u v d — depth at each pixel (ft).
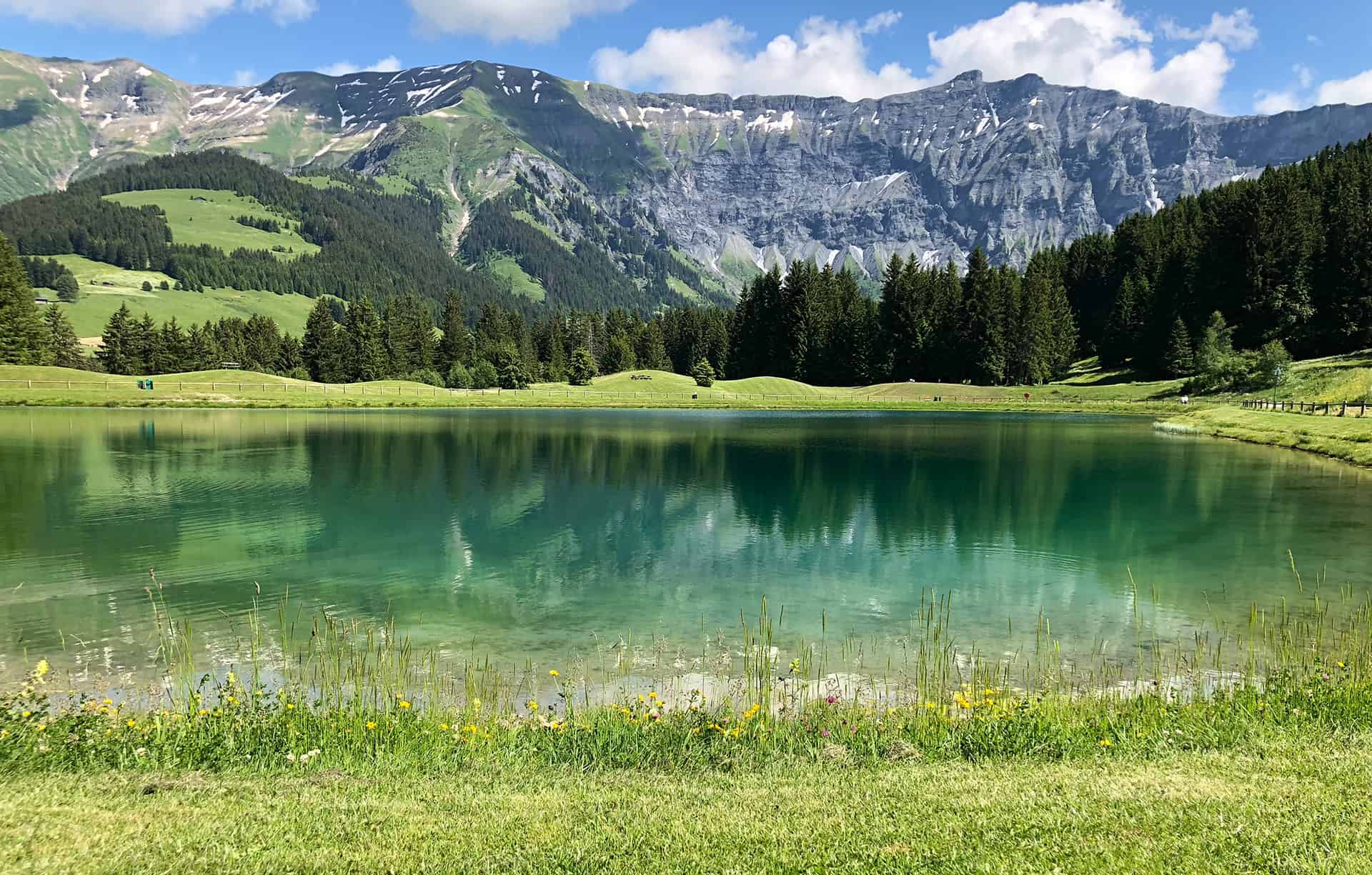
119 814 26.12
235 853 23.25
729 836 24.72
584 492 133.39
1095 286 555.69
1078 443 220.43
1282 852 22.24
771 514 115.24
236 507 115.65
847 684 50.44
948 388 459.73
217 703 45.91
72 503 116.88
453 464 167.02
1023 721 37.45
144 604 69.05
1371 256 392.88
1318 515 112.98
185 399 332.60
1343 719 36.35
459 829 25.49
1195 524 107.55
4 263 424.87
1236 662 54.70
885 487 140.56
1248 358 373.40
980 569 84.07
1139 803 26.25
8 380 357.41
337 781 30.68
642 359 632.79
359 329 555.69
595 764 33.63
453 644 59.98
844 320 528.22
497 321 649.61
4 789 28.55
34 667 53.11
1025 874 21.56
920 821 25.48
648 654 57.52
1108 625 64.95
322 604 70.44
